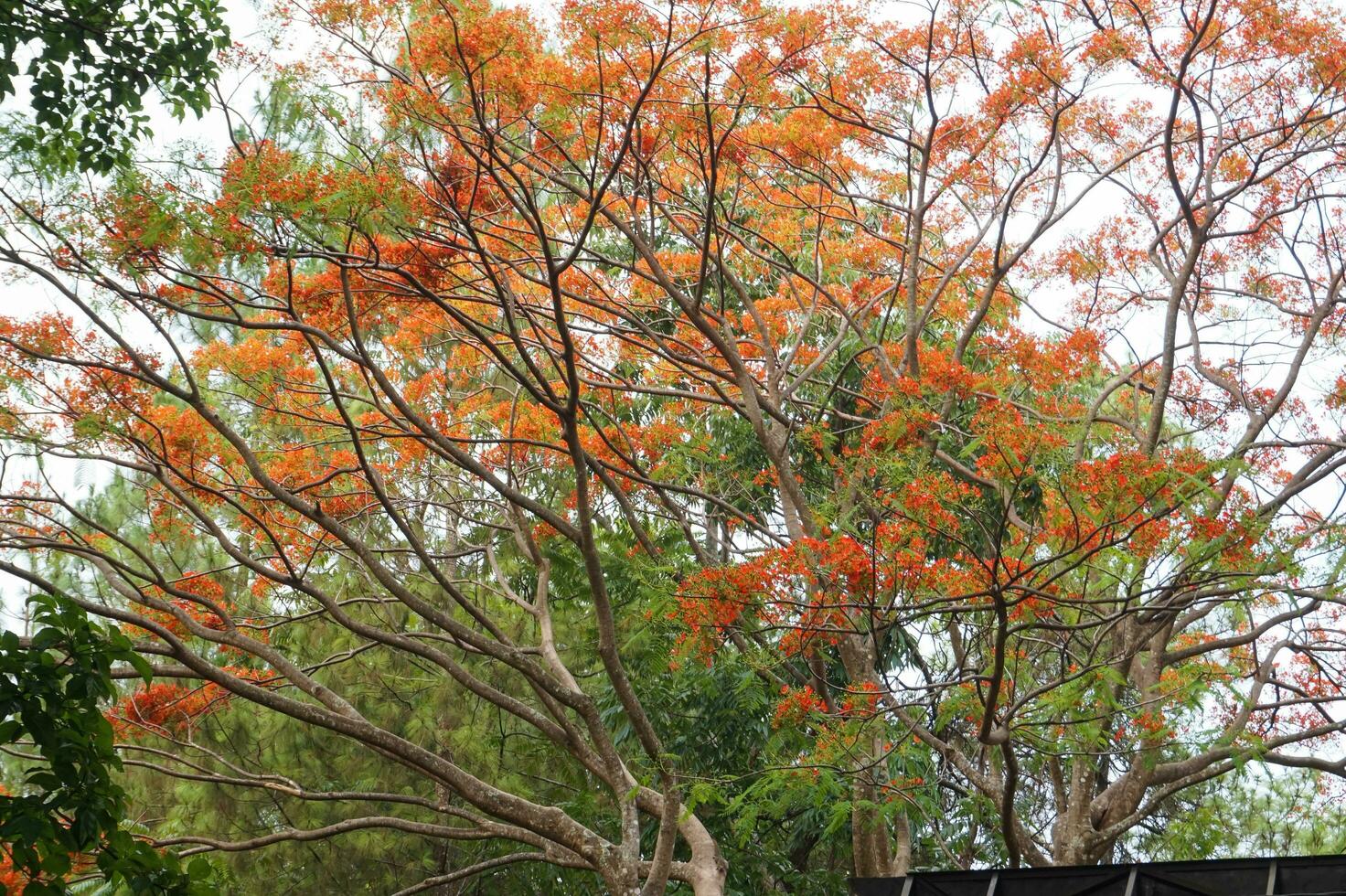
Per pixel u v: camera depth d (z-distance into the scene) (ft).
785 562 34.14
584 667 51.96
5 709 17.94
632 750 54.29
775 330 56.13
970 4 45.96
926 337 63.57
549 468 48.67
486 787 37.65
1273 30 45.16
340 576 48.21
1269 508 42.73
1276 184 51.70
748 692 38.99
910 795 36.99
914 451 35.40
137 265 30.01
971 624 41.65
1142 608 32.63
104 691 18.81
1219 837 45.14
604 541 46.34
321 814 46.42
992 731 34.22
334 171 29.04
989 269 54.34
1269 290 54.13
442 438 34.30
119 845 18.78
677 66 39.70
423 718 47.32
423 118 33.96
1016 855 38.01
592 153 42.16
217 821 44.45
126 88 29.73
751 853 56.95
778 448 45.57
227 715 45.70
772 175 53.36
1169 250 55.01
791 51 38.93
